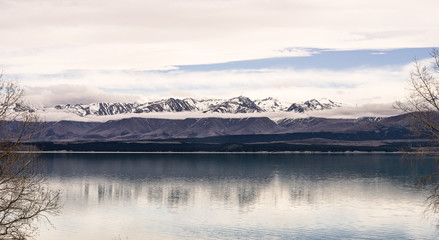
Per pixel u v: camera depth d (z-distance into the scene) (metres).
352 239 66.31
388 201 107.62
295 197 118.56
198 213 90.50
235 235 69.19
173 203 106.38
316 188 142.00
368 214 88.38
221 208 98.19
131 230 71.88
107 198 114.31
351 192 128.75
